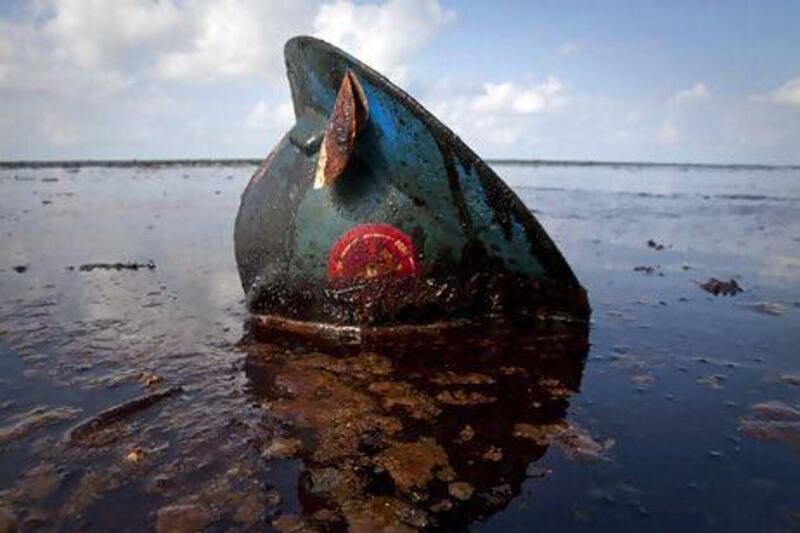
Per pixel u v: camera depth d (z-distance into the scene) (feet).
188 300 1.27
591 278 1.51
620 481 0.58
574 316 1.07
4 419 0.70
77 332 1.03
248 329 1.06
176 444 0.64
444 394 0.78
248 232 1.11
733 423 0.71
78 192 4.77
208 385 0.81
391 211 0.95
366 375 0.84
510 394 0.78
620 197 5.16
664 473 0.60
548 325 1.06
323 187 0.97
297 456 0.62
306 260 1.00
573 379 0.84
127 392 0.78
